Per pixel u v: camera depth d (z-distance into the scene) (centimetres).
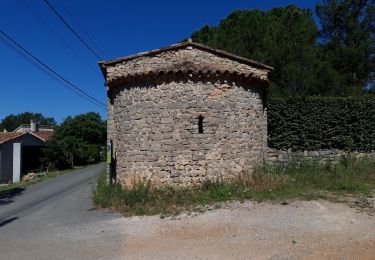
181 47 1148
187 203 1002
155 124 1141
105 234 808
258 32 1908
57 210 1140
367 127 1434
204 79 1135
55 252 710
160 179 1129
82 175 2502
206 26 2394
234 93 1182
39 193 1636
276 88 1806
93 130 4462
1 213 1184
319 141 1414
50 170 3138
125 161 1200
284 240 689
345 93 1920
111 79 1220
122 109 1222
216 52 1166
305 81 1838
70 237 806
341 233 713
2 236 865
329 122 1430
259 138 1271
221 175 1141
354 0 2153
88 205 1169
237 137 1183
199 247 682
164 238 750
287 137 1416
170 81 1133
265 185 1095
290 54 1850
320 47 2178
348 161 1321
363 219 793
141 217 924
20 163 2850
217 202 988
